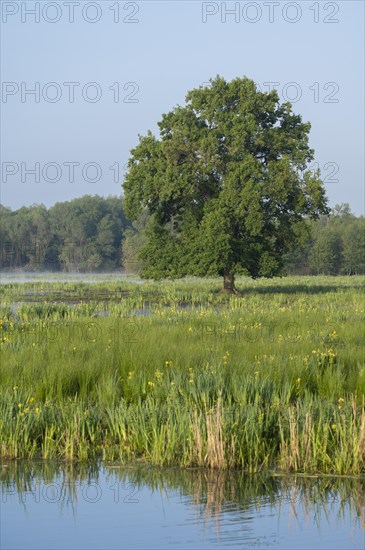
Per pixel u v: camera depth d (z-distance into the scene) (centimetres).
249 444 4603
